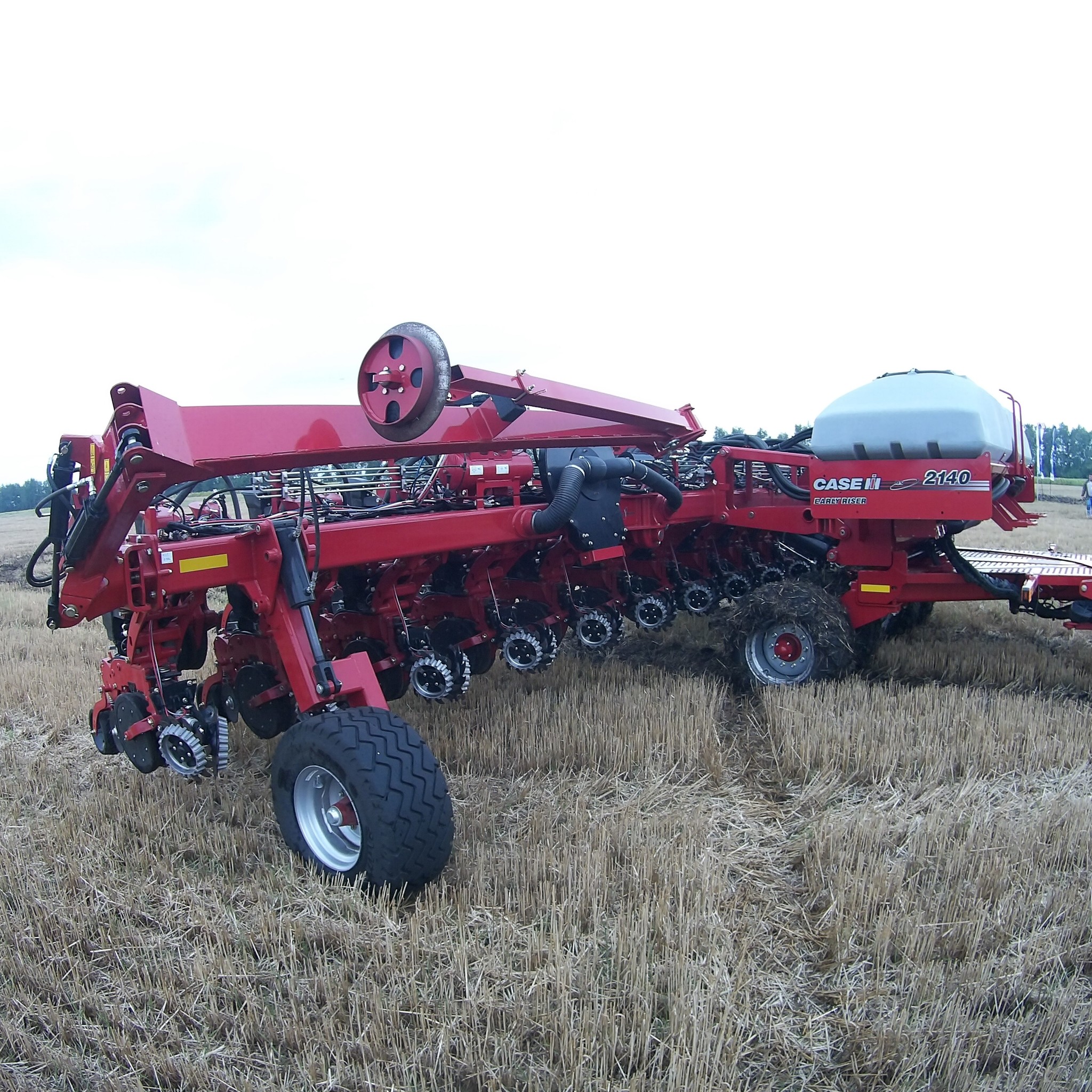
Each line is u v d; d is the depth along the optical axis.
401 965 3.33
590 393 6.36
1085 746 5.34
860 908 3.60
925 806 4.72
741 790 5.07
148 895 3.99
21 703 7.50
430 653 5.95
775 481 8.22
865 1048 2.86
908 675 7.38
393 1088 2.74
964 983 3.13
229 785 5.38
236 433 4.41
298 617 4.50
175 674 4.95
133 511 4.18
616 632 7.45
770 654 7.01
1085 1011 3.01
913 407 6.40
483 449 5.58
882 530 6.90
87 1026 3.09
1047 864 3.98
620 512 6.80
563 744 5.64
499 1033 2.96
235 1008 3.20
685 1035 2.88
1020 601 6.70
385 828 3.76
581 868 3.95
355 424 4.87
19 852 4.48
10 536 29.70
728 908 3.71
